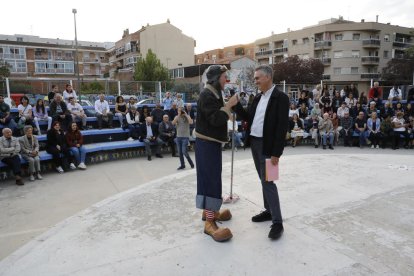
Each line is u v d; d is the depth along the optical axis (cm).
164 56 5147
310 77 3706
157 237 300
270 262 249
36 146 657
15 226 412
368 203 376
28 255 274
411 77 3694
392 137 1053
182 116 728
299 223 321
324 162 598
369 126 1075
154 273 239
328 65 4447
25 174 686
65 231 320
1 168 648
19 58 5078
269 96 293
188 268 244
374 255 258
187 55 5288
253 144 309
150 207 380
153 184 478
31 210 471
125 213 363
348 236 292
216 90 285
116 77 5431
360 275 230
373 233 298
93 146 834
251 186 453
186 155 746
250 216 342
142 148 919
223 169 562
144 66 3884
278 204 292
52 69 5422
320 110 1160
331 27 4328
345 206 367
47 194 550
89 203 502
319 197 399
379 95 1295
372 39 4266
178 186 465
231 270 240
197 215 353
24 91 1143
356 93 1400
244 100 1266
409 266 241
